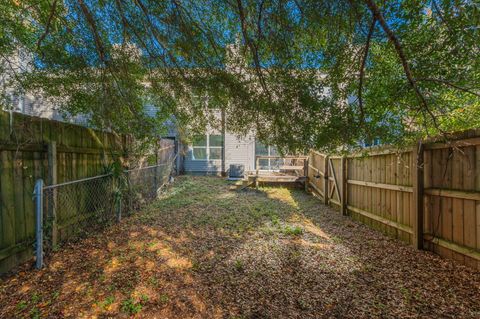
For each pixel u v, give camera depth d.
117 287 2.27
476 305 1.99
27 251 2.68
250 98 2.71
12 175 2.50
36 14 2.98
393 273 2.55
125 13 2.73
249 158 10.77
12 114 2.50
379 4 1.79
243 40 2.53
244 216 4.79
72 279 2.39
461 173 2.54
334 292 2.24
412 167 3.16
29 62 3.44
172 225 4.14
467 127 2.64
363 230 4.06
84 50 3.21
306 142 2.59
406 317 1.89
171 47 2.88
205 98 3.31
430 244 2.98
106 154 4.16
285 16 2.12
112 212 4.21
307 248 3.25
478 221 2.37
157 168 6.35
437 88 2.18
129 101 3.71
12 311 1.92
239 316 1.93
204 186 8.08
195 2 2.51
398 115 2.56
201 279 2.45
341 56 2.23
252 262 2.83
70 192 3.35
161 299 2.11
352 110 2.43
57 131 3.12
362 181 4.46
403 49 1.95
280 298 2.16
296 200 6.66
